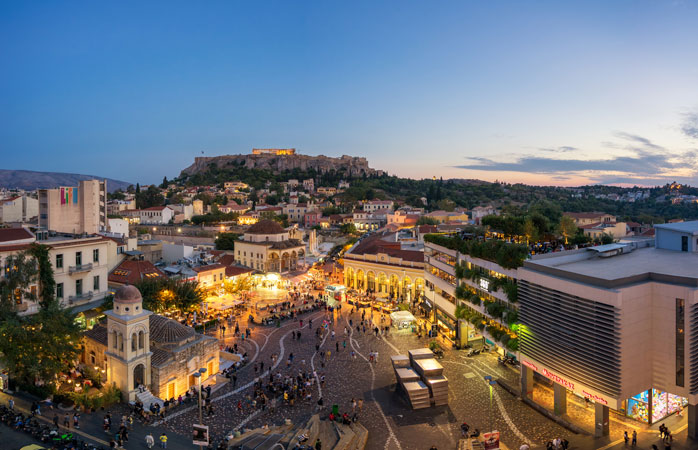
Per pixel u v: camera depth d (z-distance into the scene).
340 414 48.66
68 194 101.06
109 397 49.44
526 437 44.28
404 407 51.06
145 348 52.41
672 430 44.12
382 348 69.75
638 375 42.06
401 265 102.06
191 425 46.25
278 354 66.88
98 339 56.06
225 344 70.75
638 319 41.69
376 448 42.50
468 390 55.03
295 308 91.62
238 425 46.59
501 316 56.56
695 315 41.00
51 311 52.12
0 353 51.31
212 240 171.38
